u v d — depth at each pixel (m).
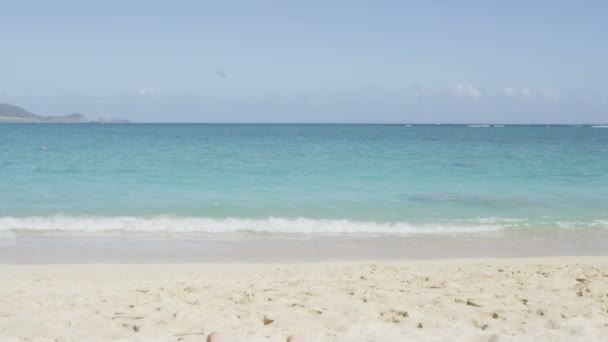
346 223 15.40
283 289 7.89
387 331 5.65
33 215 15.84
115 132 93.75
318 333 5.57
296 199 19.09
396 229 14.97
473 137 82.81
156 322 5.95
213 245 12.95
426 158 35.78
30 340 5.32
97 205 17.47
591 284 8.32
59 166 27.73
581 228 15.25
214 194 19.88
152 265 10.41
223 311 6.46
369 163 31.66
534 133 112.06
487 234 14.57
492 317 6.40
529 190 21.83
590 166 30.80
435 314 6.48
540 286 8.20
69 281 8.68
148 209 16.97
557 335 5.54
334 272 9.67
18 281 8.61
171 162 30.72
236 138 70.06
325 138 73.69
